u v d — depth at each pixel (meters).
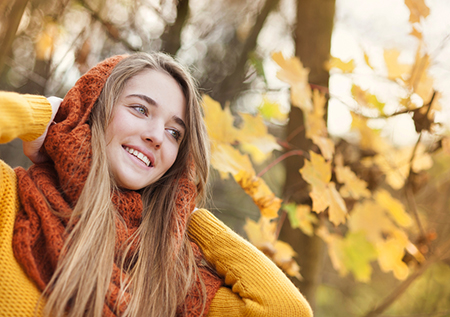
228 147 1.51
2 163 1.08
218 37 2.52
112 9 2.01
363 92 1.77
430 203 2.67
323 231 1.83
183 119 1.28
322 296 5.42
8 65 1.91
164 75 1.25
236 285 1.20
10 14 1.23
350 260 1.82
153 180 1.23
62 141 1.06
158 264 1.18
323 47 1.93
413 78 1.69
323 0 1.96
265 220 1.59
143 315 1.09
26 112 0.99
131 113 1.16
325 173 1.54
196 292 1.19
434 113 1.69
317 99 1.67
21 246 0.97
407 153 1.88
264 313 1.14
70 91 1.15
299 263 2.01
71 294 0.97
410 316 2.60
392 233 1.82
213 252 1.26
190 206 1.32
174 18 2.03
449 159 2.76
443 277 4.11
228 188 3.05
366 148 1.83
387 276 5.00
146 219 1.23
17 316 0.91
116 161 1.14
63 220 1.05
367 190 1.71
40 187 1.07
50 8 1.90
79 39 1.93
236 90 2.32
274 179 2.98
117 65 1.21
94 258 1.02
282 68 1.60
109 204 1.09
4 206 1.01
